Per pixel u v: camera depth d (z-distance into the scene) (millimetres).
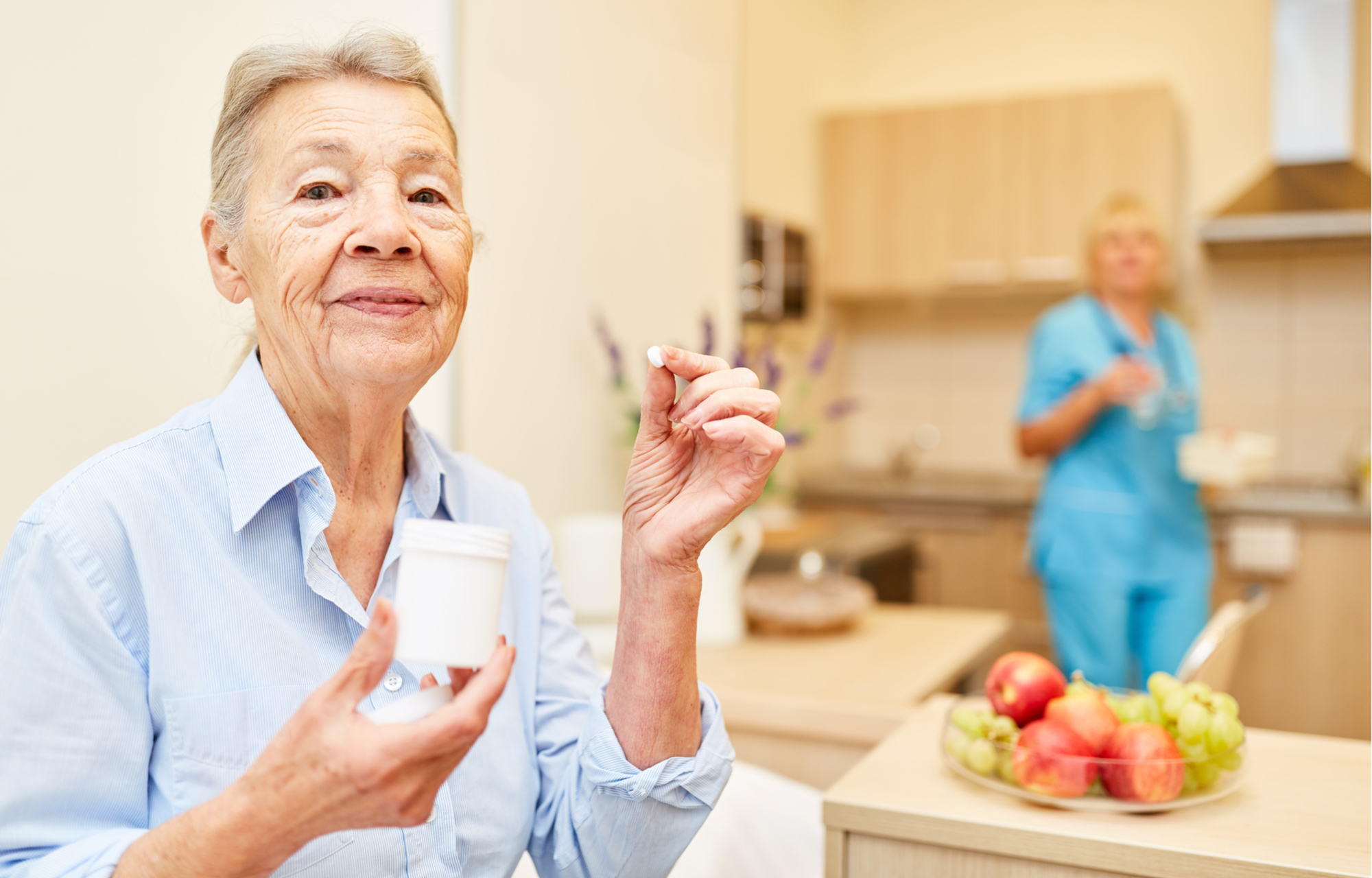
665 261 2340
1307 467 3545
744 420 729
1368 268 3441
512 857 854
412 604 591
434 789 585
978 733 1022
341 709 567
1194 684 1025
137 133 1203
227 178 781
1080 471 2588
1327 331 3508
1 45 1080
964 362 4051
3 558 708
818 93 3883
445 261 770
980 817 941
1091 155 3486
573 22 1966
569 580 1790
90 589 696
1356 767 1065
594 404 2061
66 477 734
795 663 1786
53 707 676
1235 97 3598
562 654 962
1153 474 2533
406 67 791
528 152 1841
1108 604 2553
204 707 725
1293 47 3309
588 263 2035
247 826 581
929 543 3449
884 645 1904
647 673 814
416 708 598
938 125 3691
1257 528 3012
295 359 782
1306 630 2986
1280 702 3020
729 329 2688
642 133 2227
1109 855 888
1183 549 2564
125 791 703
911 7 4055
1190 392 2576
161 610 723
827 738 1544
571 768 870
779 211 3557
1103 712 980
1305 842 880
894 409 4164
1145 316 2611
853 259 3832
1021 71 3902
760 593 2047
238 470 768
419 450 885
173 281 1241
